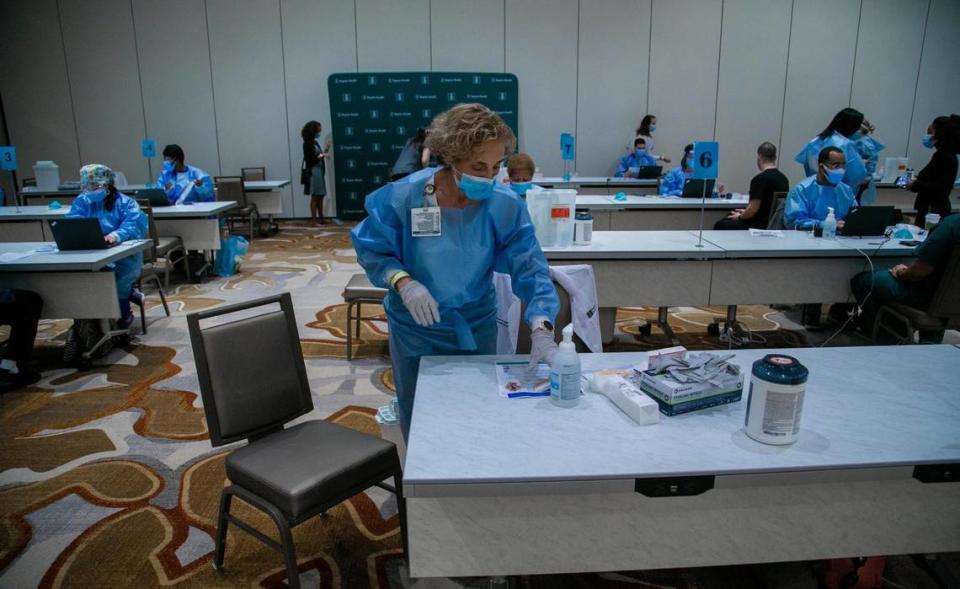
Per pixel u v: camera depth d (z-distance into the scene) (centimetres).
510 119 948
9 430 289
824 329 442
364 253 174
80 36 907
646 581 188
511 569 126
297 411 193
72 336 368
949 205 581
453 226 169
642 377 153
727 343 411
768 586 179
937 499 127
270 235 833
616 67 948
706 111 968
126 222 414
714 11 938
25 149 937
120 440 280
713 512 124
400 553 202
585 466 119
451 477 115
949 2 949
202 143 950
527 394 152
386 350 397
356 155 945
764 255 333
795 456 122
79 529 214
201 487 241
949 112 990
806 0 938
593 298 220
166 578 190
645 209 586
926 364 173
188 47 919
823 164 412
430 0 916
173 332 433
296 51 927
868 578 172
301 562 198
